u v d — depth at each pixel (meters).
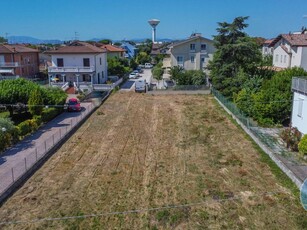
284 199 13.61
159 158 18.67
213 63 40.16
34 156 18.56
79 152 19.91
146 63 88.25
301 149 17.50
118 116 29.95
